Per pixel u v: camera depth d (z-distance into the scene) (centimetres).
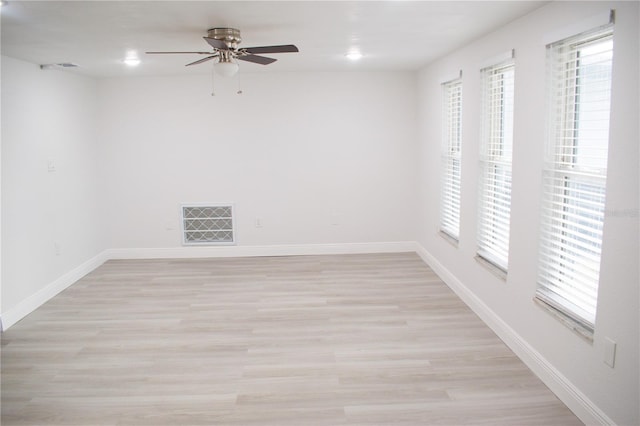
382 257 614
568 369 279
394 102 609
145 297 478
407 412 277
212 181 613
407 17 317
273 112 604
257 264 590
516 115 336
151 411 282
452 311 430
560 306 286
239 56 365
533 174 315
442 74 500
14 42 364
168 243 623
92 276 550
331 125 609
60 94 507
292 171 616
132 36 355
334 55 471
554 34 281
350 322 408
